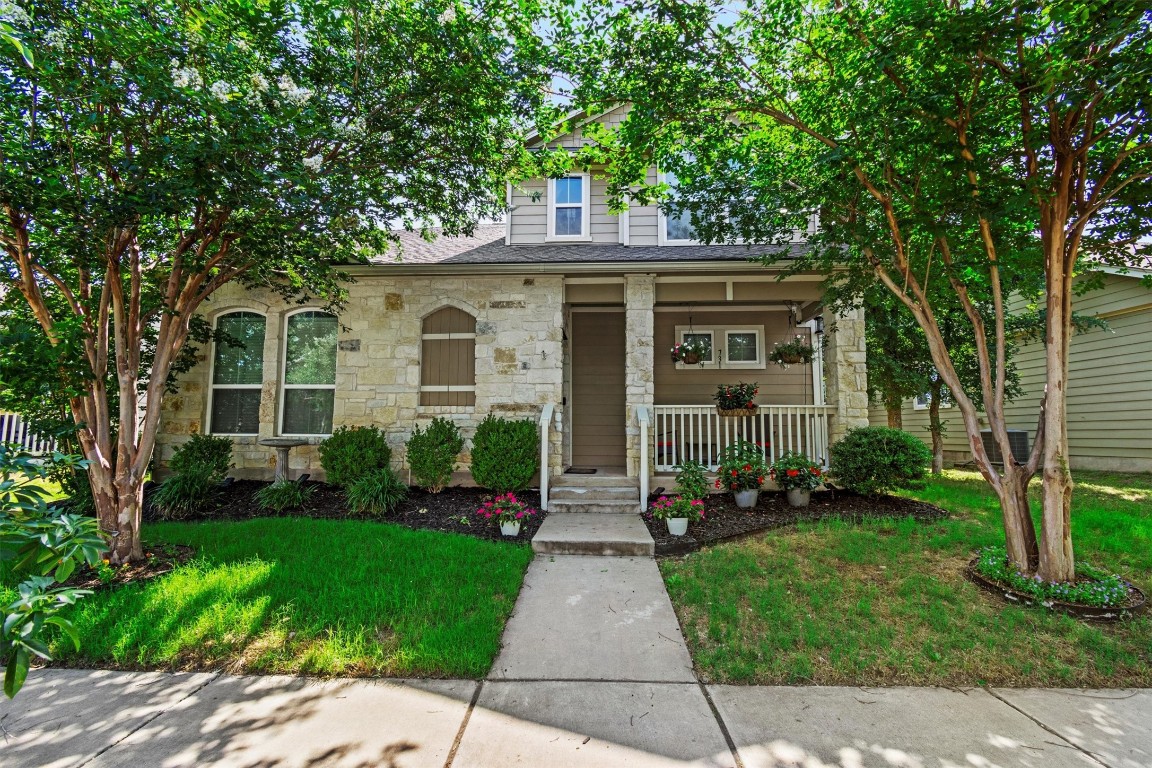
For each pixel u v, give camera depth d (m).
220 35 4.28
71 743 2.25
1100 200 3.81
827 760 2.16
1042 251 4.44
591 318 9.10
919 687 2.72
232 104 4.00
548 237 8.51
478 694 2.63
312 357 7.82
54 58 3.61
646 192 6.12
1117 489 7.41
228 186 4.12
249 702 2.55
